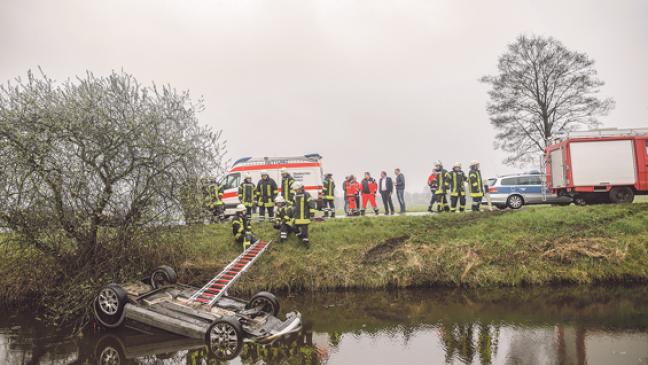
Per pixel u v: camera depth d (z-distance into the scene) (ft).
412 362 20.35
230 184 57.77
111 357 21.65
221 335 22.98
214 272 36.35
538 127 96.68
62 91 29.96
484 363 19.97
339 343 23.39
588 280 36.78
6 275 32.22
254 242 38.40
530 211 45.91
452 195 51.08
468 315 28.53
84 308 28.63
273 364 20.34
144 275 33.14
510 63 101.14
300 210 39.47
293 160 58.39
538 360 20.11
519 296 33.47
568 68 95.91
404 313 29.50
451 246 39.65
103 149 29.91
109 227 32.09
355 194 60.08
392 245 40.63
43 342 24.23
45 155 27.84
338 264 38.37
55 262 31.63
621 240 39.19
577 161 50.06
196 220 34.83
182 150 32.63
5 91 28.43
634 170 49.06
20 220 28.96
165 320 24.39
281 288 36.86
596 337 23.26
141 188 32.40
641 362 19.53
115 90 31.07
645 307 29.32
